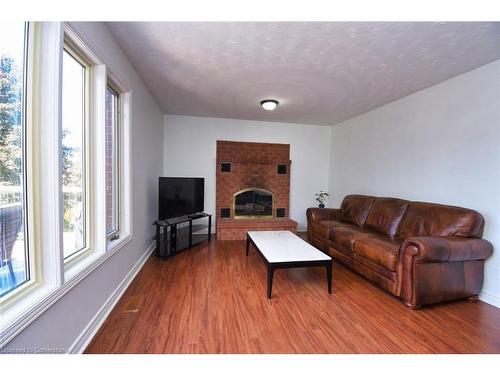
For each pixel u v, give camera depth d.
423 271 2.08
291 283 2.61
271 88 3.12
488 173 2.33
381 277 2.42
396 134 3.51
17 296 1.11
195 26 1.84
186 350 1.54
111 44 1.97
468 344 1.66
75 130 1.73
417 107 3.16
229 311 2.01
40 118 1.25
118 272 2.22
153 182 3.72
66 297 1.37
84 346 1.54
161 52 2.25
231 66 2.52
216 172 4.77
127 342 1.60
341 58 2.31
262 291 2.40
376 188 3.93
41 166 1.25
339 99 3.50
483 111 2.38
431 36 1.92
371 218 3.38
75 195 1.74
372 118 4.04
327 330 1.79
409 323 1.90
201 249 3.75
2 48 1.08
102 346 1.55
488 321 1.94
